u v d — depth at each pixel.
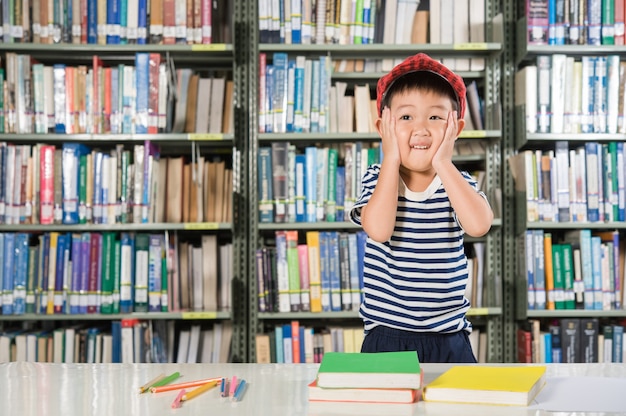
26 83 2.75
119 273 2.75
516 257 2.84
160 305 2.76
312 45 2.79
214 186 2.85
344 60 2.92
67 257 2.74
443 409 0.82
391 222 1.31
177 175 2.83
